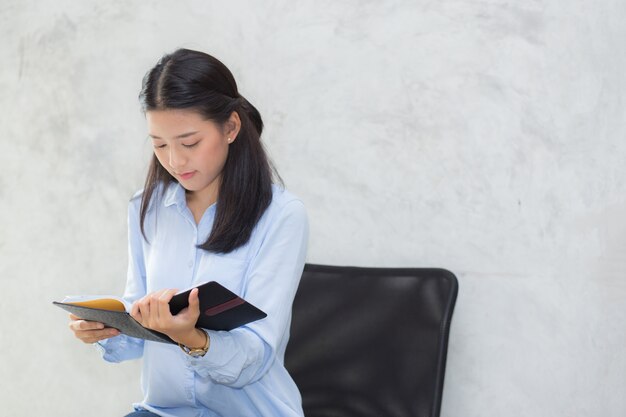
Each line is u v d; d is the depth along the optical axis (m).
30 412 2.98
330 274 2.22
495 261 2.32
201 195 1.71
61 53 2.91
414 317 2.08
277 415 1.66
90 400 2.88
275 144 2.57
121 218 2.82
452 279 2.07
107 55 2.84
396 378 2.07
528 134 2.29
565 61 2.26
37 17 2.96
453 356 2.37
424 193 2.39
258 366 1.53
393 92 2.42
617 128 2.22
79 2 2.89
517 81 2.30
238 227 1.62
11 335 3.00
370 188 2.45
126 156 2.81
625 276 2.22
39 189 2.95
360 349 2.13
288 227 1.64
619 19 2.22
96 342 1.72
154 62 2.77
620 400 2.23
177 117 1.50
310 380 2.17
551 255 2.27
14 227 2.98
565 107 2.26
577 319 2.25
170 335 1.37
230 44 2.64
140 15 2.79
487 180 2.33
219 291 1.30
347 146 2.48
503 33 2.31
